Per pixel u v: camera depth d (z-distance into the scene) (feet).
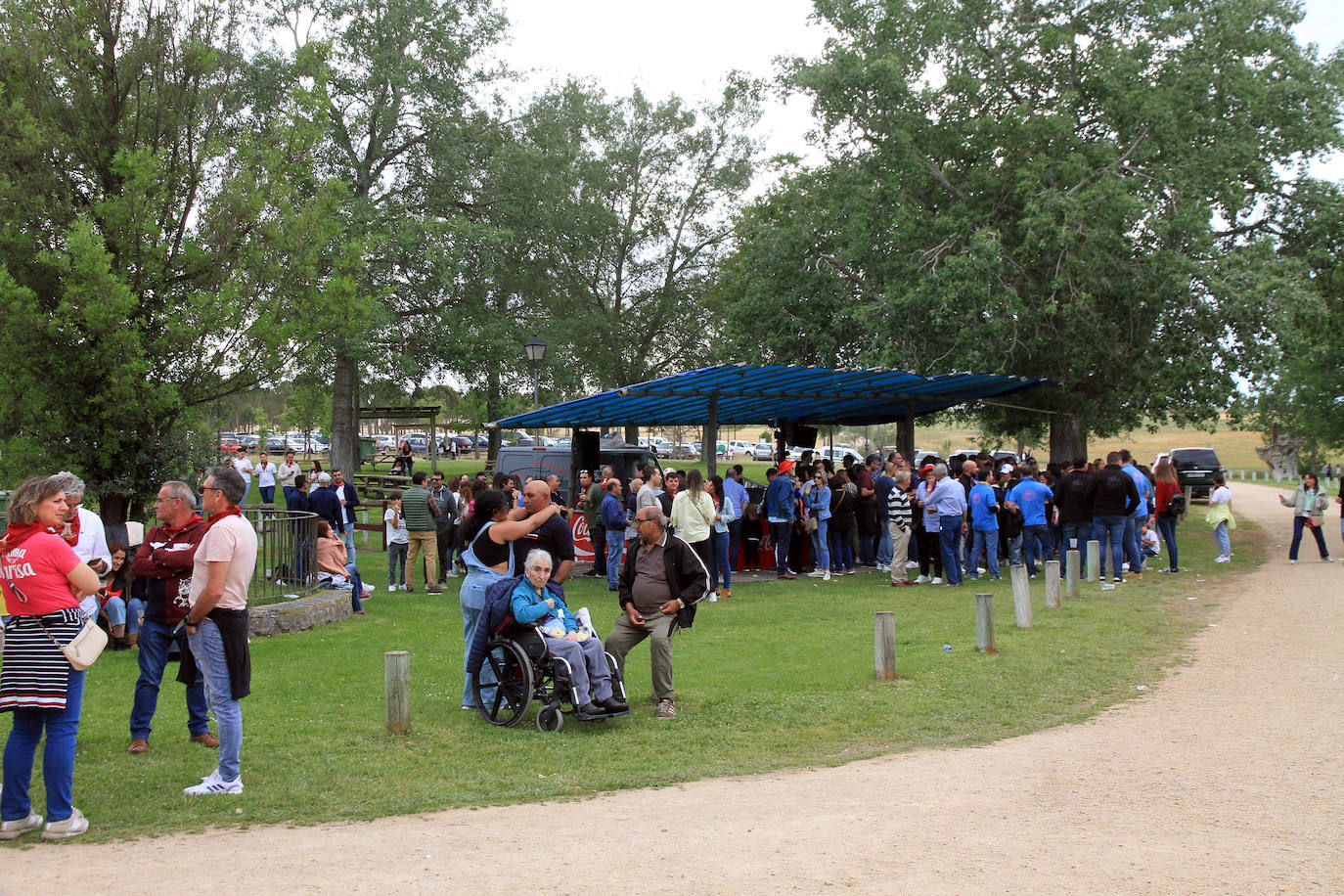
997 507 54.24
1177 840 16.42
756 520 58.90
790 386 60.54
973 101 79.61
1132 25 77.87
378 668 31.86
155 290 46.06
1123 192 65.72
